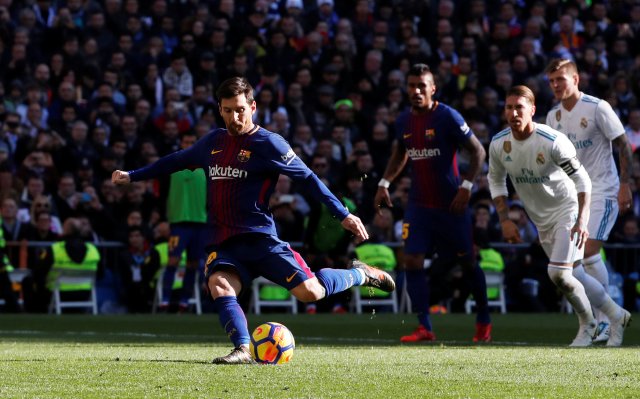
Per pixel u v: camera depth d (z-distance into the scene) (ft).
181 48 204.44
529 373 61.05
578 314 93.45
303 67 208.85
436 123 103.71
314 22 224.74
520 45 229.66
